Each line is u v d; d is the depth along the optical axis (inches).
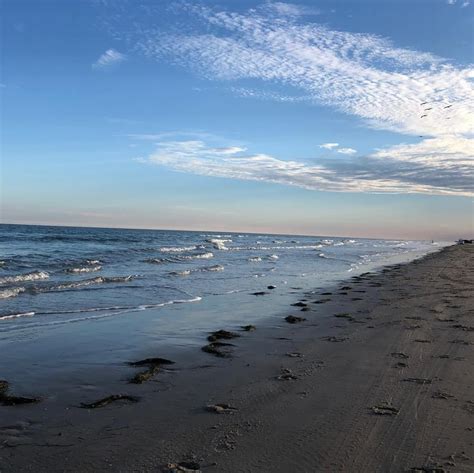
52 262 944.3
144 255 1312.7
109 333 383.2
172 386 250.4
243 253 1662.2
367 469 153.6
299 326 421.1
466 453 163.3
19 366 287.9
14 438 183.8
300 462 159.3
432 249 2770.7
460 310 474.0
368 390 233.0
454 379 247.8
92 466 159.9
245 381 256.7
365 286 734.5
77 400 229.6
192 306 526.6
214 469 155.3
